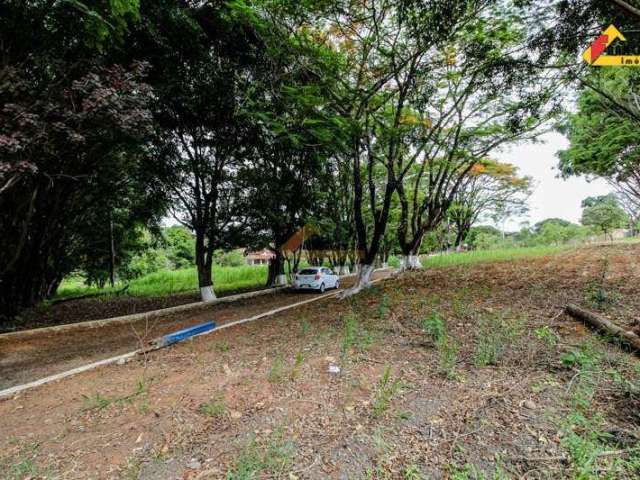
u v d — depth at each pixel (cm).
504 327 493
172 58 917
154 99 932
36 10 598
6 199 887
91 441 308
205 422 320
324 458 253
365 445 266
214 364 487
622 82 932
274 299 1323
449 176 1466
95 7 596
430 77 940
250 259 4703
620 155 1248
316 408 329
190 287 1938
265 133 1213
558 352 399
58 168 852
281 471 240
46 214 1060
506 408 297
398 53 854
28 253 1095
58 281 1842
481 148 1373
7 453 298
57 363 590
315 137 915
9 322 1007
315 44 833
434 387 350
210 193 1277
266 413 327
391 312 702
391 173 1041
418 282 1094
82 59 692
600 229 2870
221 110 1091
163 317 1017
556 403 297
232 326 781
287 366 443
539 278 857
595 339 419
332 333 591
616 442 240
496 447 249
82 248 1800
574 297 621
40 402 412
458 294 778
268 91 968
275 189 1333
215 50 1026
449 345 453
